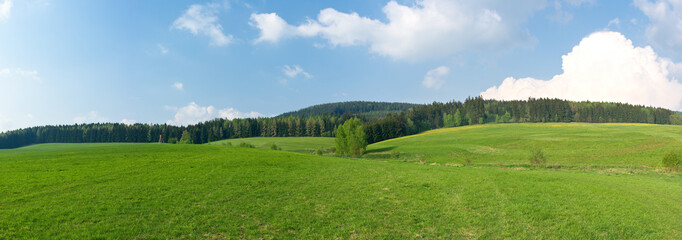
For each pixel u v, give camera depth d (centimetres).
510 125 16350
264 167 3612
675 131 8656
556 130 10975
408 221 1770
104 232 1455
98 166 3353
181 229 1534
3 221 1525
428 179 3039
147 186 2427
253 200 2133
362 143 9138
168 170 3219
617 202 2173
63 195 2069
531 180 3011
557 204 2114
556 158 6094
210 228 1570
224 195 2238
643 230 1656
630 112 19062
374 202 2155
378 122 16238
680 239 1563
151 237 1419
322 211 1933
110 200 1988
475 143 9038
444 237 1560
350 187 2638
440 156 7375
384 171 3591
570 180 3047
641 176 3997
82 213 1702
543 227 1702
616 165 5106
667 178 3900
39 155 4309
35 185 2336
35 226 1492
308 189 2538
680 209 2075
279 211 1903
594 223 1752
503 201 2189
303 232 1571
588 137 8231
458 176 3231
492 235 1594
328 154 9925
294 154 5606
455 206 2077
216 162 3866
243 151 5569
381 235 1559
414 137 13350
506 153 7081
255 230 1571
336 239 1504
